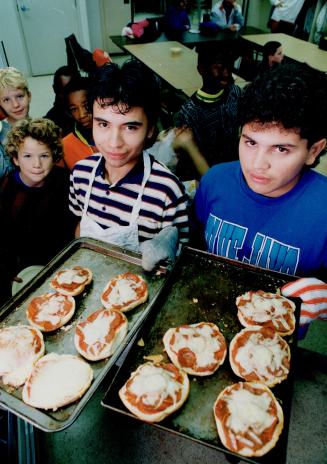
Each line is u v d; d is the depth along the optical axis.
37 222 2.56
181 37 7.55
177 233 1.85
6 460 1.73
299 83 1.10
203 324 1.65
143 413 1.32
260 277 1.79
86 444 2.19
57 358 1.55
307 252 1.59
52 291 1.84
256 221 1.63
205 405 1.41
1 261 2.38
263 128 1.14
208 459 2.13
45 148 2.35
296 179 1.49
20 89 3.40
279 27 8.78
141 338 1.61
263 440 1.26
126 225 1.91
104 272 1.94
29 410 1.38
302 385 2.45
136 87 1.39
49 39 9.15
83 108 2.88
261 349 1.53
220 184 1.71
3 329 1.65
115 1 9.46
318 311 1.57
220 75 3.53
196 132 3.66
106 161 1.80
